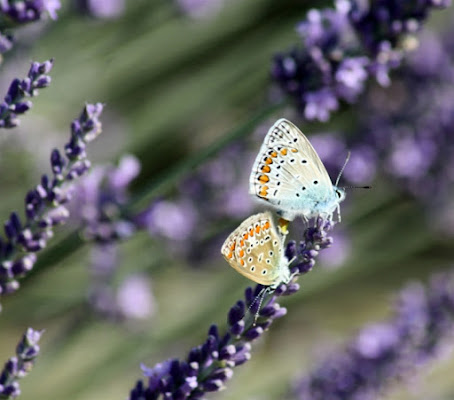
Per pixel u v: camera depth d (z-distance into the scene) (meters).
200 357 0.36
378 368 0.45
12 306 0.48
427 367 0.45
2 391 0.36
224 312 0.51
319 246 0.36
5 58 0.44
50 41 0.46
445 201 0.52
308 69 0.41
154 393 0.37
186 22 0.55
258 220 0.37
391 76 0.48
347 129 0.49
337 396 0.45
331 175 0.46
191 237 0.47
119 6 0.46
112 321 0.47
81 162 0.37
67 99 0.55
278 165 0.39
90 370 0.49
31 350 0.36
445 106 0.48
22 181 0.49
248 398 0.49
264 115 0.41
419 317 0.45
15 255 0.37
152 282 0.54
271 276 0.36
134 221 0.41
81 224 0.41
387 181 0.50
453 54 0.48
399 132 0.47
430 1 0.40
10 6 0.36
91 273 0.47
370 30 0.41
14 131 0.47
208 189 0.46
